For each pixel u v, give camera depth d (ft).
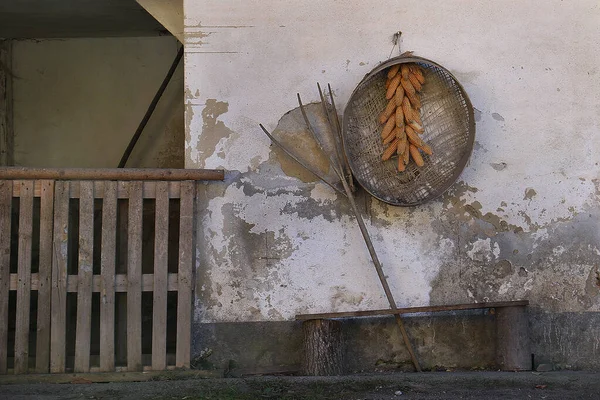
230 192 19.52
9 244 18.74
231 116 19.61
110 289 18.71
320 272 19.45
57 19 25.44
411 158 19.39
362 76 19.63
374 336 19.51
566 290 19.54
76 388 17.83
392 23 19.69
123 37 27.66
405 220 19.52
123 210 19.29
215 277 19.40
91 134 27.50
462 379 17.97
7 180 18.81
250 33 19.72
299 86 19.66
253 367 19.29
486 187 19.61
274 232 19.51
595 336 19.47
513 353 18.84
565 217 19.60
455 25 19.70
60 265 18.74
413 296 19.47
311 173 19.56
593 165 19.66
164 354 18.70
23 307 18.66
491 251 19.56
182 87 27.35
